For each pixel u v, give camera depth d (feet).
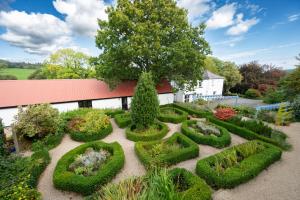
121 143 33.81
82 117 41.50
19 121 32.32
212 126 38.78
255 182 20.98
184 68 59.77
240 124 38.81
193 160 26.94
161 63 56.65
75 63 104.47
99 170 22.40
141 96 35.24
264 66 131.54
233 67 133.39
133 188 15.67
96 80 71.72
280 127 41.75
